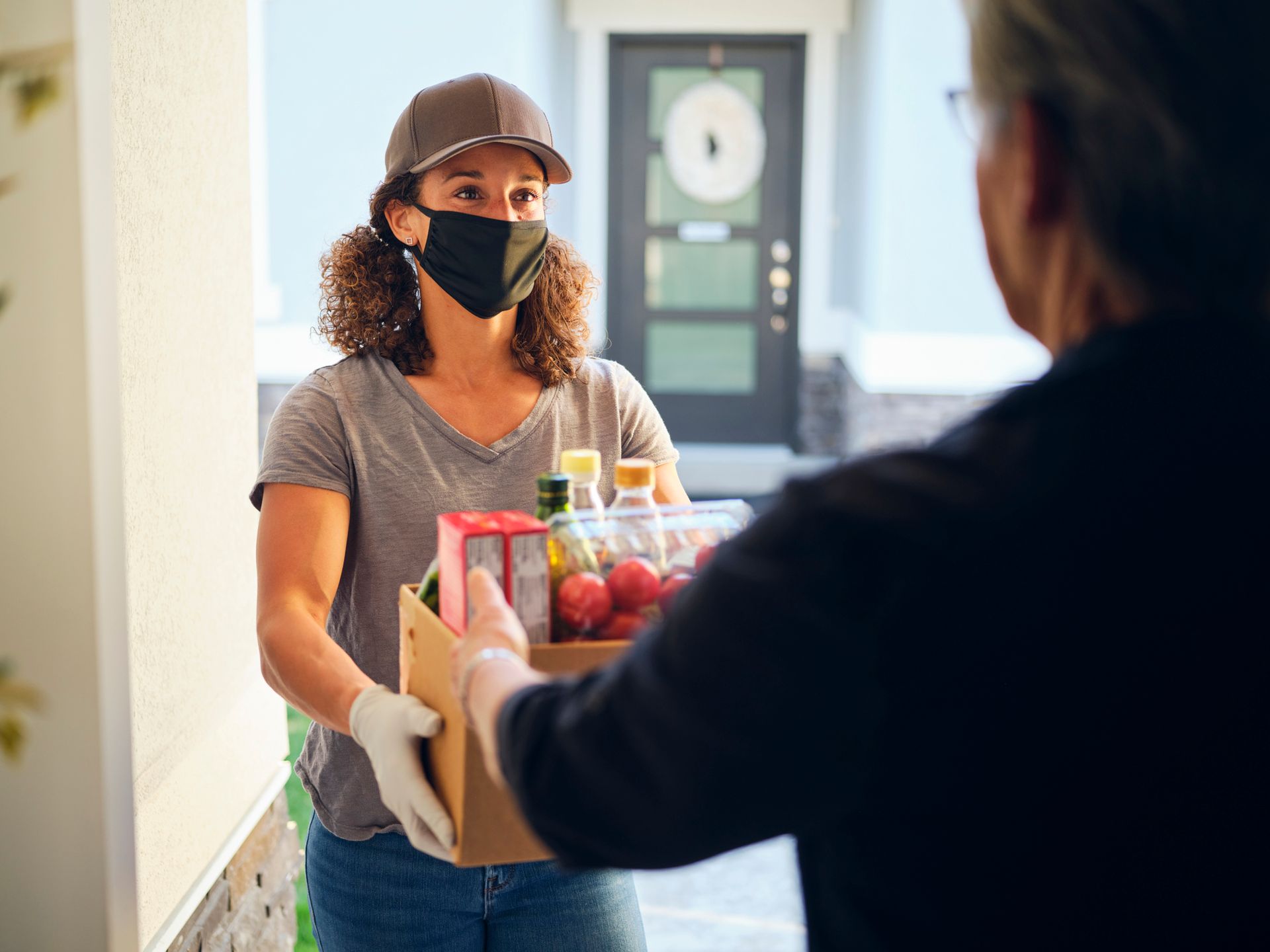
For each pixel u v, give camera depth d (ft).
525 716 2.72
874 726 2.30
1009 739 2.29
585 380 5.32
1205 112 2.18
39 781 3.47
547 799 2.60
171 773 5.40
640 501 4.00
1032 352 18.94
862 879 2.46
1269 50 2.16
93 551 3.39
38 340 3.33
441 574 3.71
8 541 3.39
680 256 23.54
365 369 5.03
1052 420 2.32
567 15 22.34
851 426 21.74
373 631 4.85
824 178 23.02
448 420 5.02
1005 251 2.50
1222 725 2.28
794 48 22.82
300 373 19.71
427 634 3.68
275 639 4.36
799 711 2.26
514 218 4.94
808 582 2.27
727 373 23.85
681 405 23.95
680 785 2.35
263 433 19.74
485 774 3.42
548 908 4.82
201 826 5.75
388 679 4.85
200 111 5.75
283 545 4.64
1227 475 2.27
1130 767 2.28
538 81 19.36
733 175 23.25
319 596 4.57
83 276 3.30
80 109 3.26
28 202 3.29
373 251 5.13
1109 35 2.21
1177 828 2.29
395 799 3.68
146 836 5.12
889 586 2.27
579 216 23.12
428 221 4.93
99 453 3.40
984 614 2.26
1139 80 2.19
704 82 22.99
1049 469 2.29
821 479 2.41
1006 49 2.36
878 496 2.32
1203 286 2.29
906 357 19.10
